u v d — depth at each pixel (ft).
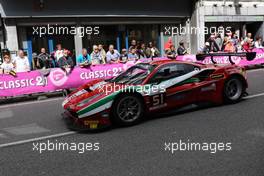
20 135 19.66
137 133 18.61
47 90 33.94
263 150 14.96
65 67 34.68
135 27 57.41
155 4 57.82
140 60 39.65
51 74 33.99
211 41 49.83
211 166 13.47
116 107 19.85
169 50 46.73
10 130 21.03
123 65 37.96
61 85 34.50
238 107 23.29
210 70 23.43
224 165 13.50
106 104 19.54
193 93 22.58
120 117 20.01
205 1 61.00
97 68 36.37
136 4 56.03
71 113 19.75
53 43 51.21
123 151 15.78
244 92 25.14
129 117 20.42
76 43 52.42
